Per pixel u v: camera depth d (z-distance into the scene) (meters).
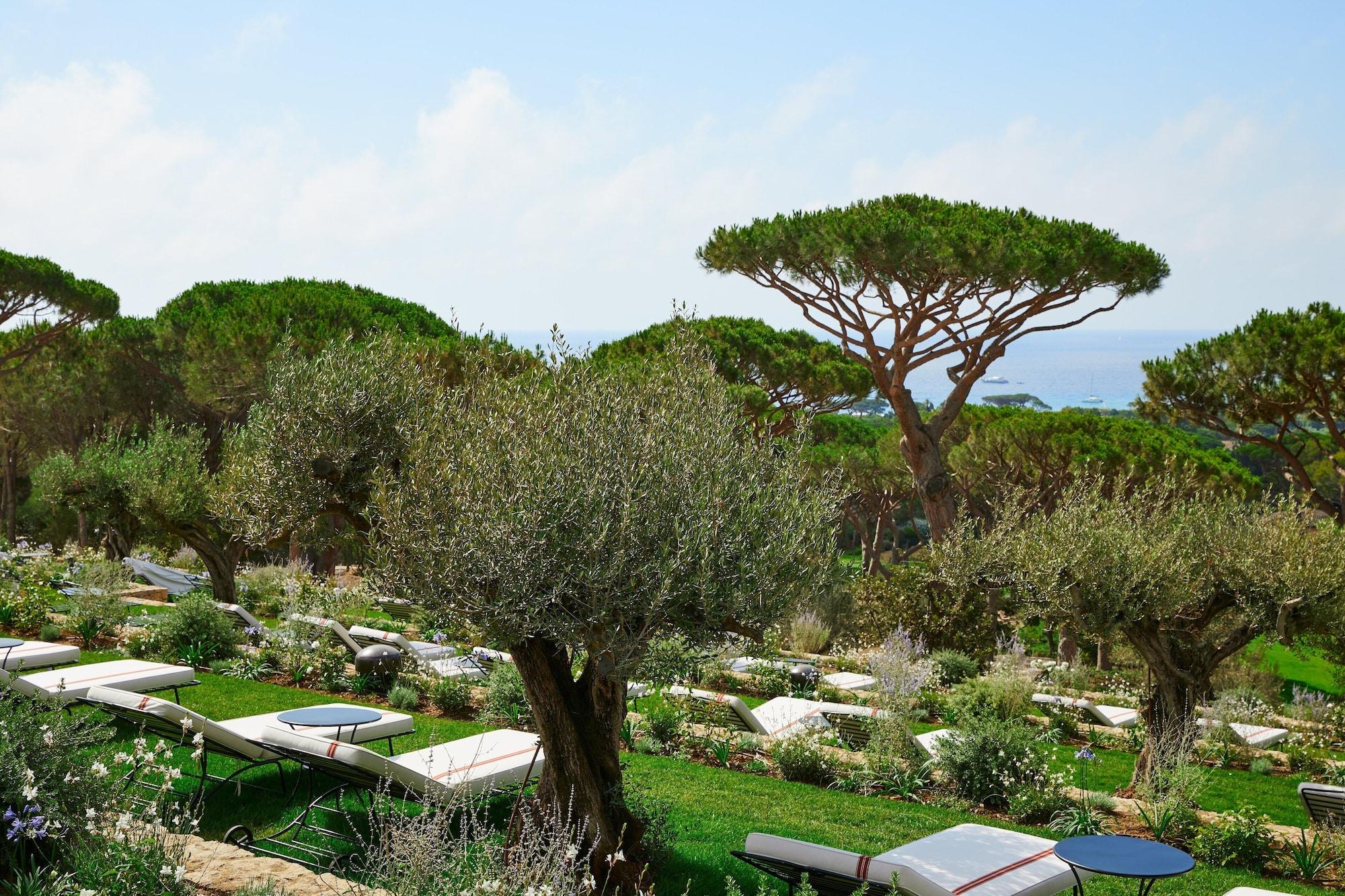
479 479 5.11
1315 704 15.87
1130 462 24.17
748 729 10.55
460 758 6.98
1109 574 9.01
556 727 5.62
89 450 17.30
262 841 6.08
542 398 5.66
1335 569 9.02
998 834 5.77
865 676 15.25
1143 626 9.34
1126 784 10.13
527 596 4.91
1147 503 10.09
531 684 5.62
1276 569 9.30
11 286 26.72
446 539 5.00
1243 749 12.40
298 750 6.18
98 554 21.45
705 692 11.79
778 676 14.20
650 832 5.94
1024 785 8.56
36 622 13.35
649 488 5.13
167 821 5.46
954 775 9.01
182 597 12.89
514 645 5.17
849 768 9.38
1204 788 9.50
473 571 4.94
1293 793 10.50
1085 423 26.44
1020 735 9.10
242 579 19.19
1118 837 5.30
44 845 4.64
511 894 4.28
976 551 11.16
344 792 7.10
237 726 7.52
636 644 5.00
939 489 21.53
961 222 20.00
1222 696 14.23
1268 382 20.23
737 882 5.98
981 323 20.59
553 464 5.06
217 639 12.24
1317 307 20.19
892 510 35.03
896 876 4.61
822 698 13.59
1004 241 18.64
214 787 6.99
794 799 8.13
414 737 9.08
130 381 30.55
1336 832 7.78
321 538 7.43
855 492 32.47
